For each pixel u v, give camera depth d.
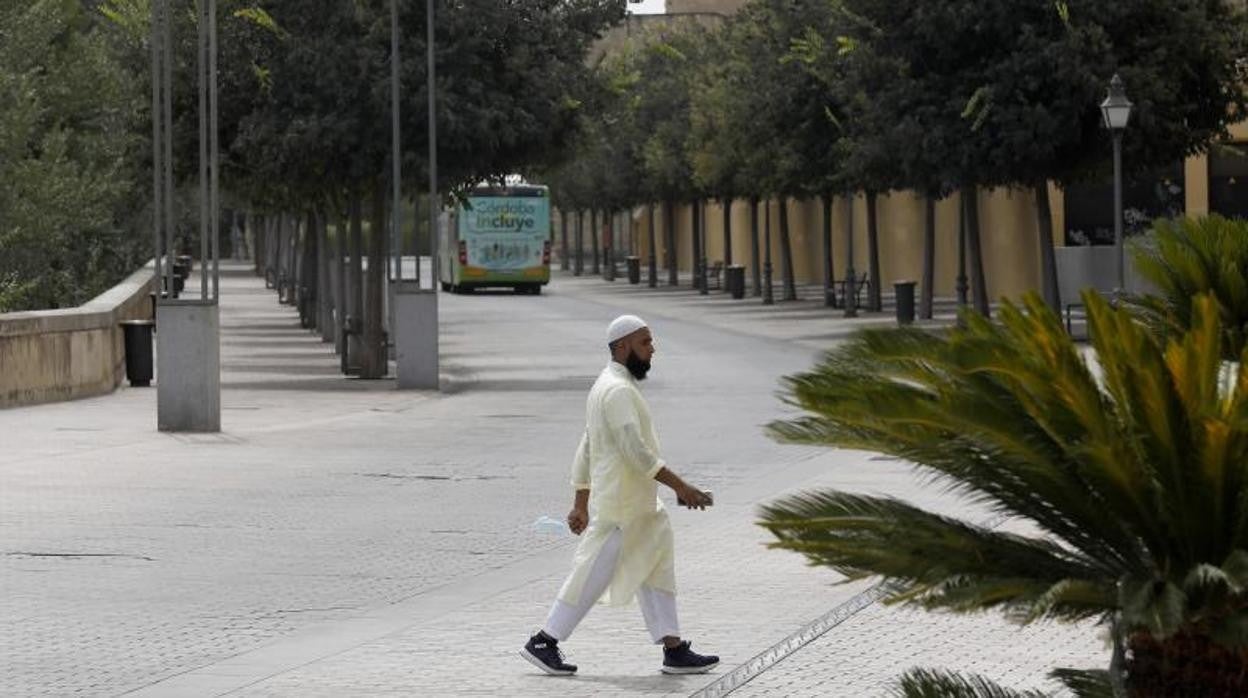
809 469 46.47
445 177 79.38
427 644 25.55
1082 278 117.12
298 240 152.38
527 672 23.62
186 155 81.25
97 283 106.50
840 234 177.88
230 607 28.59
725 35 148.12
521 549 34.50
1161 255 19.03
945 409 14.05
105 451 52.50
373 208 82.50
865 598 28.45
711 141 146.25
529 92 79.44
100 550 34.44
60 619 27.64
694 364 87.88
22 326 67.56
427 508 40.31
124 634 26.45
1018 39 87.88
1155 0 88.38
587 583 23.41
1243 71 92.00
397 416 64.38
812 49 99.56
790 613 27.58
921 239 152.62
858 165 95.69
